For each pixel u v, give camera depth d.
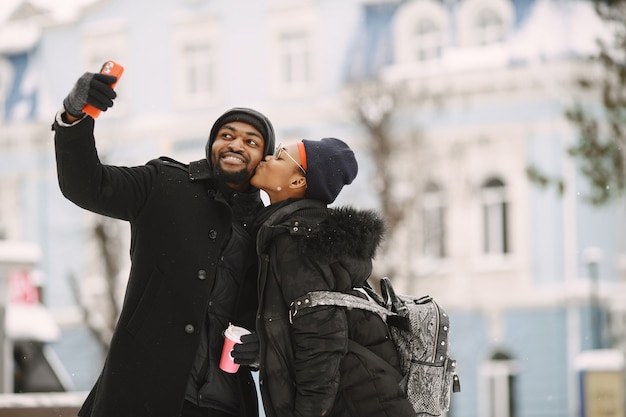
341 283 4.75
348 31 36.41
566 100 32.66
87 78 4.61
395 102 33.47
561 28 33.34
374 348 4.81
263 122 5.10
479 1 34.38
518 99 33.34
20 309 21.61
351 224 4.79
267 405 4.74
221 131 5.07
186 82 39.16
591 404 20.22
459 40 34.56
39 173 40.59
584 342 31.97
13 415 6.97
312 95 36.72
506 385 32.59
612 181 16.86
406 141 33.06
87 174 4.70
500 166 33.38
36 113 41.03
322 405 4.59
